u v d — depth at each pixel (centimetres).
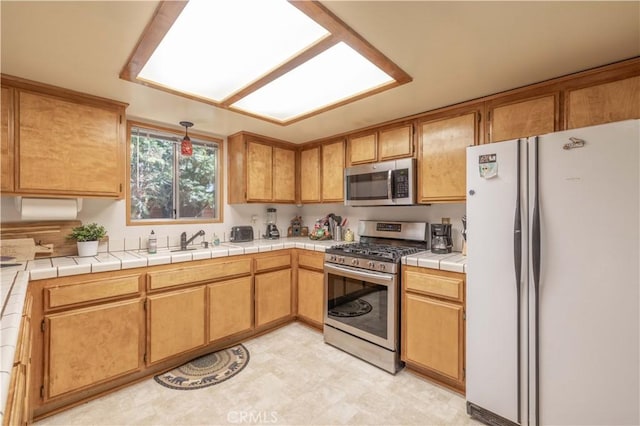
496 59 162
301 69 175
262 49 152
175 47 150
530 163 155
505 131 204
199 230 304
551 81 184
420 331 213
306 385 209
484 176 171
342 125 281
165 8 119
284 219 386
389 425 171
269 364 236
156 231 274
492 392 168
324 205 370
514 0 116
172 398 193
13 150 179
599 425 137
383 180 267
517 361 159
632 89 160
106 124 213
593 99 172
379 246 280
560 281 146
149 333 211
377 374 223
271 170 334
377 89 200
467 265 178
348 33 137
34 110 185
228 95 211
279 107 239
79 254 216
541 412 152
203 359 243
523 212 157
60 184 194
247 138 311
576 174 142
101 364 190
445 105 229
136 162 268
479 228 173
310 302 300
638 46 149
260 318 283
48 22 127
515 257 158
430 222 276
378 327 233
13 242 198
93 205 239
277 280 298
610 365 134
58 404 181
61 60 160
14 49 148
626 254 131
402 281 226
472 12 124
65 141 196
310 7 119
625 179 131
